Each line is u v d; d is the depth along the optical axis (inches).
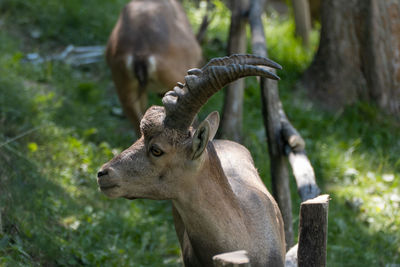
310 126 478.0
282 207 315.9
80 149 419.5
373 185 412.2
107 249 323.0
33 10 621.3
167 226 364.5
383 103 494.9
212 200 198.5
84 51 577.3
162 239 349.1
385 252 346.6
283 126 312.3
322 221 188.5
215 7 662.5
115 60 403.2
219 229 199.3
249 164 253.1
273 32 630.5
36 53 560.1
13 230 297.0
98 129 465.7
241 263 163.3
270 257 209.9
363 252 344.5
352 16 498.3
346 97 507.5
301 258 192.2
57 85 511.5
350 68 505.4
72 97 502.6
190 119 192.9
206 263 204.7
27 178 344.5
